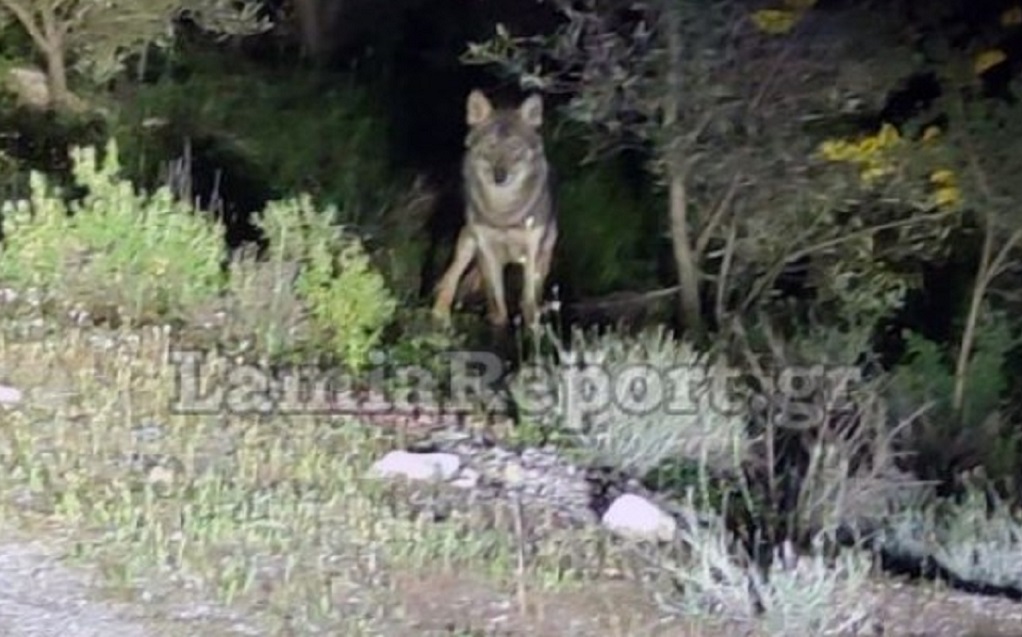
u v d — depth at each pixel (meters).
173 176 17.44
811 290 16.81
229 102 19.94
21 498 10.47
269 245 15.89
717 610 10.11
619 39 15.36
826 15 15.23
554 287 17.02
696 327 16.50
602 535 11.11
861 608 10.30
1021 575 11.94
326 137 19.78
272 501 10.84
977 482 14.26
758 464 12.91
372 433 12.60
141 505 10.51
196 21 19.50
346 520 10.77
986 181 15.66
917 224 16.38
